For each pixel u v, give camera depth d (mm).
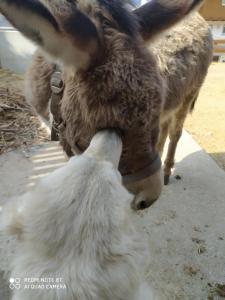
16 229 467
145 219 1081
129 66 526
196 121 1844
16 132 1485
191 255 963
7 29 2047
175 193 1220
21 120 1565
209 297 843
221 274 911
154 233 1030
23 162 1305
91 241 420
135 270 456
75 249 424
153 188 618
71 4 543
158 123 572
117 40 540
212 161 1423
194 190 1241
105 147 501
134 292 473
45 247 433
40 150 1387
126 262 443
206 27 1094
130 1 696
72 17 521
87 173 450
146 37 634
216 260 953
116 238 431
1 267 830
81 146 611
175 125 1190
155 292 839
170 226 1062
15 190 1150
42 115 877
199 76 1106
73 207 428
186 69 966
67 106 596
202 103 2104
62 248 428
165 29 648
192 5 657
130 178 598
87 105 544
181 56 947
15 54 2115
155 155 605
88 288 411
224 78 2662
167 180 1256
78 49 519
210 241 1018
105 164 466
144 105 524
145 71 534
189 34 981
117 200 441
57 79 651
